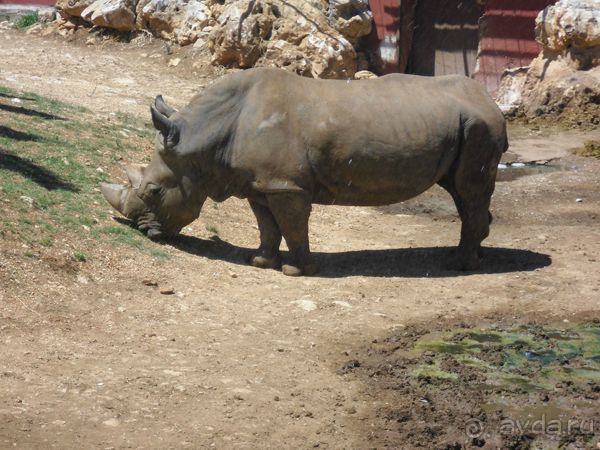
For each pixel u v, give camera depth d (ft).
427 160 49.11
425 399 35.50
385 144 48.29
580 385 37.32
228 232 56.13
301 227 48.96
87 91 89.92
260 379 36.22
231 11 112.16
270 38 112.37
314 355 39.14
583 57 102.37
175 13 120.67
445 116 49.29
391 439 32.14
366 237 59.21
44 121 67.00
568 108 100.99
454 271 51.78
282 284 47.83
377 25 116.26
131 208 50.42
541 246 56.75
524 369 38.86
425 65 119.14
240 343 39.68
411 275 50.83
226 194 49.98
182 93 101.24
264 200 49.16
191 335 39.93
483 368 38.83
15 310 39.24
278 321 42.60
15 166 54.44
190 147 48.70
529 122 101.19
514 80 107.34
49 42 126.11
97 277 44.24
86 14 126.21
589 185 74.54
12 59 112.37
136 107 84.99
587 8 100.99
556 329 43.45
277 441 31.45
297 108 48.11
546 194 71.56
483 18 111.55
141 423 31.83
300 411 33.76
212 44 112.37
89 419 31.71
